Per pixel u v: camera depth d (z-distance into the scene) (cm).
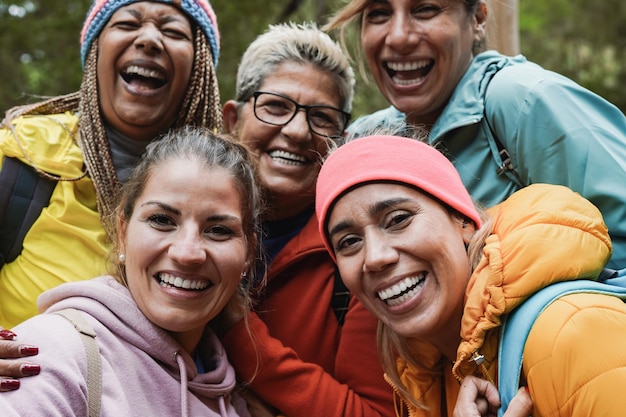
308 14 873
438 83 288
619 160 243
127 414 196
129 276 220
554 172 250
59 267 261
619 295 191
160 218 216
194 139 229
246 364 246
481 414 197
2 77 735
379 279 210
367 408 247
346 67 294
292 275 279
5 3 748
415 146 221
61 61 732
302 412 243
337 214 216
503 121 260
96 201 283
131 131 293
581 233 198
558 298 187
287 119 284
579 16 998
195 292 215
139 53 285
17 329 200
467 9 288
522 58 285
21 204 263
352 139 250
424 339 225
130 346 212
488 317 194
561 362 178
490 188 268
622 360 175
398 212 209
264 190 288
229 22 751
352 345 258
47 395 182
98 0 294
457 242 213
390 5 285
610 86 957
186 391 212
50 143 277
